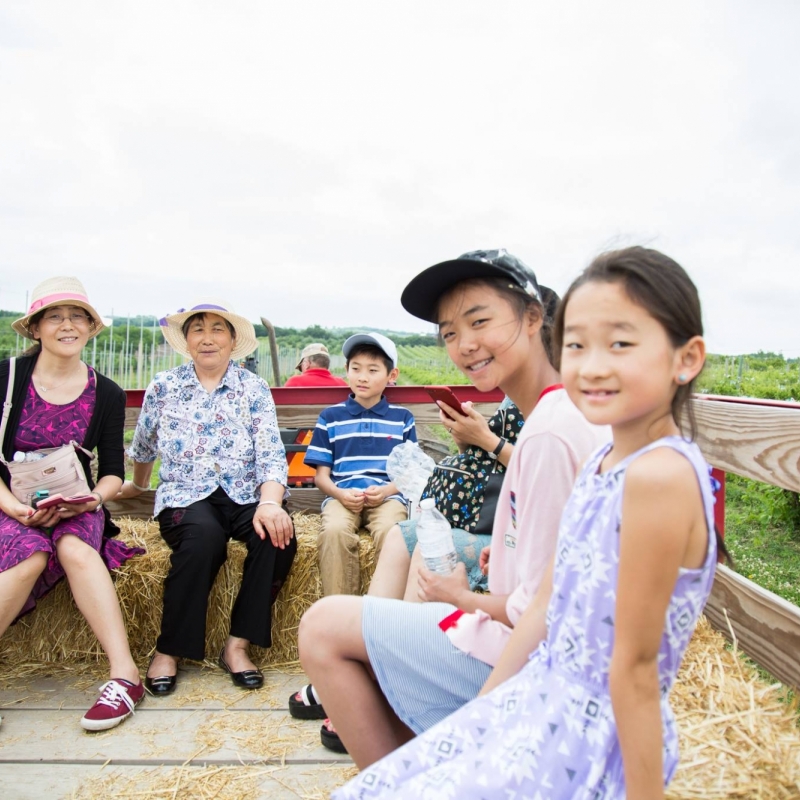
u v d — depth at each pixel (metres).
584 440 1.49
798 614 1.98
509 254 1.78
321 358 6.15
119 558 3.09
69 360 3.04
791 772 1.49
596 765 1.21
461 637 1.59
